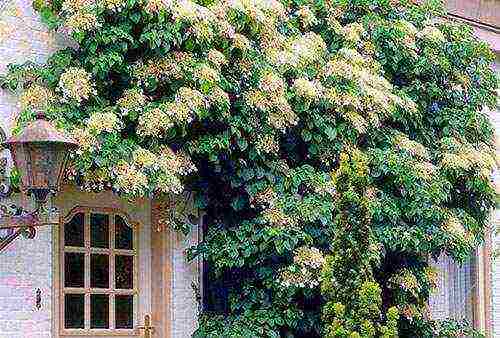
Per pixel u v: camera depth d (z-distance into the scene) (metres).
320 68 8.30
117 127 7.02
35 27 7.38
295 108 7.97
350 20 9.17
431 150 9.15
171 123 7.10
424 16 9.55
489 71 9.73
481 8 10.95
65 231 7.65
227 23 7.48
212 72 7.23
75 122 7.06
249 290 8.02
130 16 7.18
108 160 6.92
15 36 7.29
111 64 7.15
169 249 8.00
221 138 7.50
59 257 7.57
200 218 8.15
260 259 7.87
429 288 8.95
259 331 7.79
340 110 8.18
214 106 7.39
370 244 6.22
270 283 7.87
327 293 6.18
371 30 9.05
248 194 7.91
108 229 7.92
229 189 8.00
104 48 7.22
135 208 8.08
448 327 9.45
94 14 7.11
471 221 9.00
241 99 7.62
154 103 7.21
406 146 8.74
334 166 8.22
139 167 7.01
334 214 7.79
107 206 7.91
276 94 7.68
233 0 7.61
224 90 7.48
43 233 7.32
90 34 7.18
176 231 8.04
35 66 7.24
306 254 7.70
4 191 6.98
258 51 7.86
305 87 7.92
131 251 8.03
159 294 8.02
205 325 7.96
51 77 7.17
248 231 7.87
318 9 8.92
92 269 7.78
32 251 7.25
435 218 8.55
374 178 8.55
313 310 8.12
